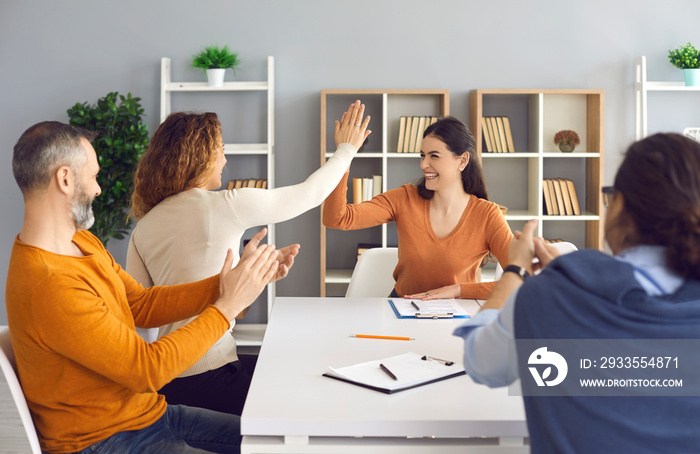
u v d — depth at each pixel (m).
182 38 4.86
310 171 4.95
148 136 4.90
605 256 1.18
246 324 4.95
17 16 4.83
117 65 4.87
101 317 1.52
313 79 4.89
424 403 1.57
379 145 4.92
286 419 1.48
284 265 2.14
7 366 1.50
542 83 4.89
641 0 4.84
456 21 4.86
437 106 4.88
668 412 1.11
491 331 1.27
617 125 4.92
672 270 1.14
